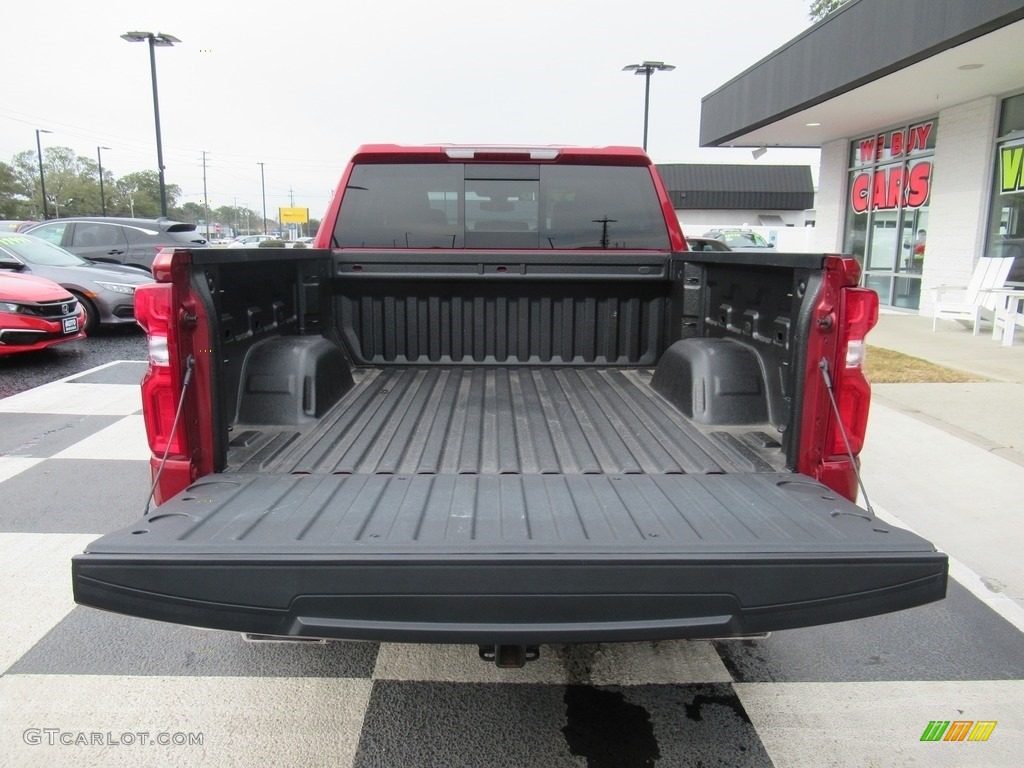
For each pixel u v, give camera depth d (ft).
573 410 11.13
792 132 48.96
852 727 8.86
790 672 10.02
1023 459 17.93
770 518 7.20
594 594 6.27
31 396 24.20
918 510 15.12
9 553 13.07
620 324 13.83
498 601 6.26
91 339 36.14
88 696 9.26
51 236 45.29
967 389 24.45
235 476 8.32
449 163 13.43
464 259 13.26
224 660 10.07
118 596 6.24
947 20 27.32
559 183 13.57
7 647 10.30
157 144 75.87
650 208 13.69
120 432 20.29
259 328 10.61
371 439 9.67
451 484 8.19
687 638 6.41
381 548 6.33
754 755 8.36
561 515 7.25
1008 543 13.74
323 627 6.29
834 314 8.23
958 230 39.45
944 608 11.67
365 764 8.14
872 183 48.34
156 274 7.81
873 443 19.08
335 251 13.21
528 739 8.59
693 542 6.53
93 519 14.52
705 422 10.33
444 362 13.87
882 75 32.68
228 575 6.20
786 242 90.89
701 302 12.66
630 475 8.57
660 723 8.91
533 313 13.73
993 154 37.24
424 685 9.60
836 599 6.46
